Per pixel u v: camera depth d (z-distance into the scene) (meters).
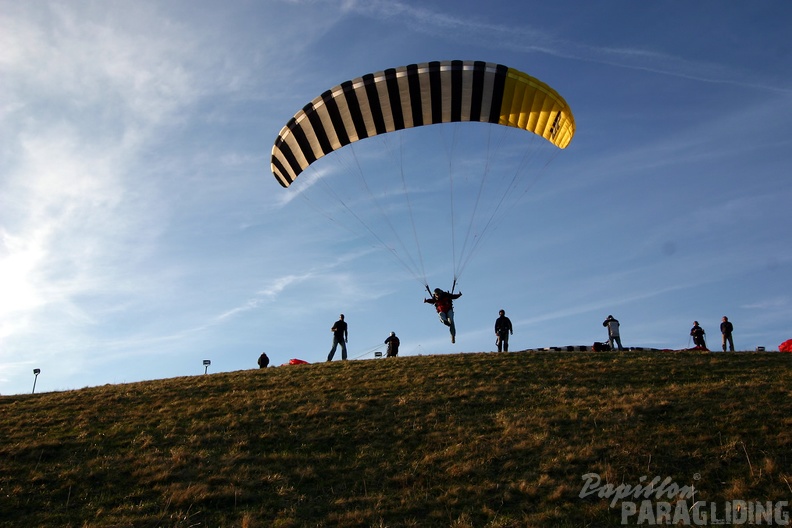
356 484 15.79
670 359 25.17
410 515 14.38
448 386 22.36
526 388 21.94
